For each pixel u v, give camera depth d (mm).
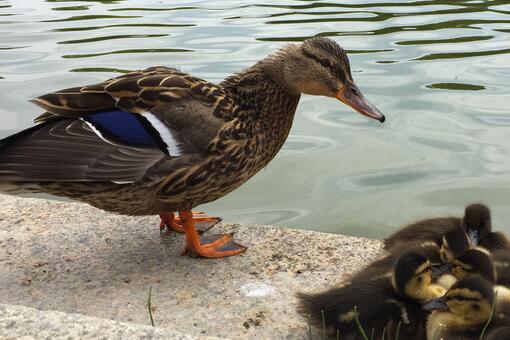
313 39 1141
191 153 1018
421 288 900
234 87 1085
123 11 2463
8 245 1076
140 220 1140
